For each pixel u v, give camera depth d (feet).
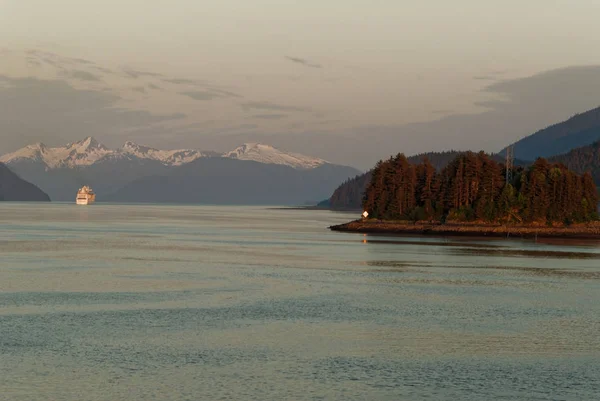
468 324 198.80
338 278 296.51
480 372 150.92
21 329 183.32
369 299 239.09
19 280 278.46
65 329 183.93
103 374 144.36
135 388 135.95
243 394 133.90
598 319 208.54
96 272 309.83
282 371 148.66
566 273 326.44
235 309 216.13
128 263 351.67
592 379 146.82
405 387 140.05
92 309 213.25
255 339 175.52
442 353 165.78
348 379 144.25
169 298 236.22
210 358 157.38
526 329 193.06
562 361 160.45
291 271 321.73
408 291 259.80
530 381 145.18
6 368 147.54
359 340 176.96
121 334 179.11
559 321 204.64
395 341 176.65
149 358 156.56
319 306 223.51
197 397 131.64
